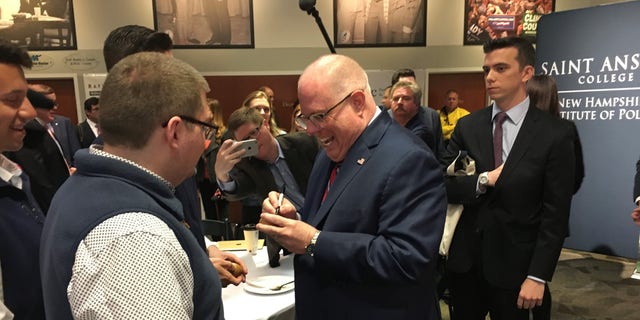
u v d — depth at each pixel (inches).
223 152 77.4
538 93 88.2
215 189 156.7
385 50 226.8
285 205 45.4
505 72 61.8
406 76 130.9
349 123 42.2
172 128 27.7
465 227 65.3
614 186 120.7
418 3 223.5
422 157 40.9
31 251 40.5
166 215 27.0
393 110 107.8
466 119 70.1
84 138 154.8
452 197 64.3
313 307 43.8
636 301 114.4
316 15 56.0
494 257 62.0
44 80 215.3
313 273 43.4
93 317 22.6
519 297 59.0
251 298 56.6
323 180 48.8
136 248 23.7
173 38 216.5
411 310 42.5
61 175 98.4
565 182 58.3
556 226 58.4
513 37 62.5
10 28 205.5
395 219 39.4
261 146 82.3
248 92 226.2
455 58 229.1
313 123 42.5
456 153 69.9
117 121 27.3
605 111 119.6
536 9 225.0
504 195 60.5
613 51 116.3
